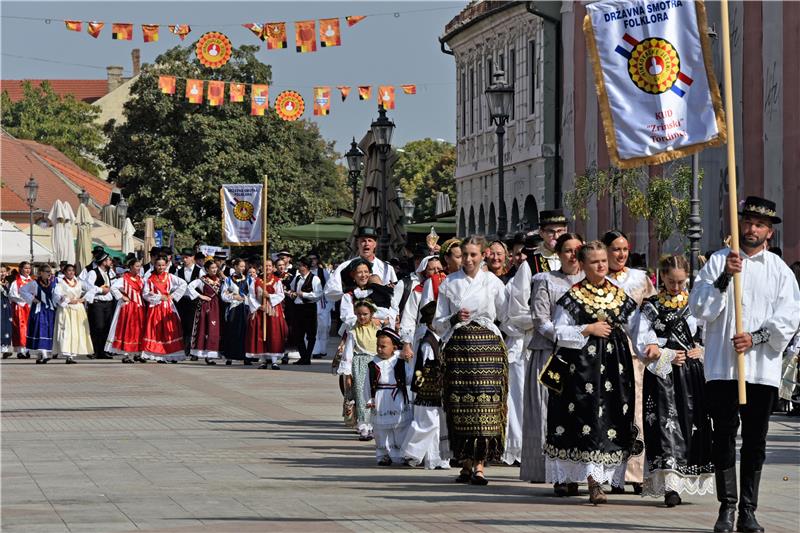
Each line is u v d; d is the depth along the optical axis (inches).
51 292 1825.8
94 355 1921.8
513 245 881.5
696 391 634.8
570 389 638.5
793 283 575.8
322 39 1499.8
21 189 4116.6
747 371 565.3
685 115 647.8
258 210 1649.9
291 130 4160.9
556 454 642.2
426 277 796.6
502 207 1609.3
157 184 3988.7
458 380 713.0
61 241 2534.5
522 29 2878.9
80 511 608.1
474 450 708.0
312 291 1769.2
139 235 3961.6
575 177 2078.0
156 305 1830.7
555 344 649.0
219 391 1312.7
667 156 649.0
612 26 652.7
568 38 2603.3
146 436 925.8
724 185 1875.0
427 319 770.2
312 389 1342.3
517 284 725.9
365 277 936.9
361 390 911.7
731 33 1830.7
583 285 647.1
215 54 1557.6
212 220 3966.5
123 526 567.5
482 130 3206.2
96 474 735.7
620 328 641.0
